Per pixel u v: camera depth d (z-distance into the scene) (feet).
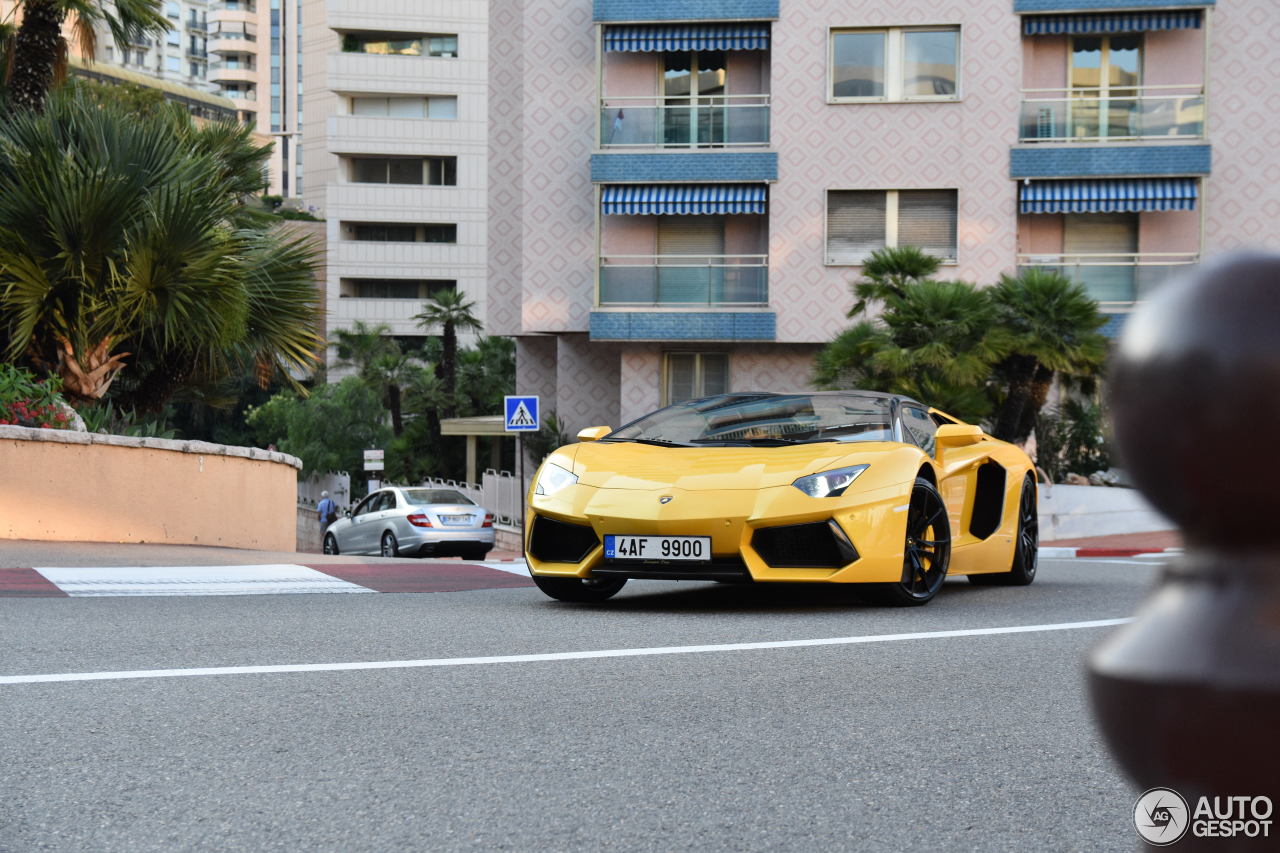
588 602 23.38
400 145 196.44
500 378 165.68
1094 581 30.32
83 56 53.67
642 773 10.03
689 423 24.70
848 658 16.05
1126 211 76.07
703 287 79.41
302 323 48.93
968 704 13.06
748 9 78.28
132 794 9.31
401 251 199.41
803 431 23.68
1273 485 1.93
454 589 26.32
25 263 40.55
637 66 80.89
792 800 9.21
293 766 10.19
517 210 87.56
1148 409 2.03
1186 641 2.05
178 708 12.52
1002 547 26.89
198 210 41.96
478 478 152.15
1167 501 2.04
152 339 44.70
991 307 62.95
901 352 61.00
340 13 194.29
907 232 78.07
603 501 21.38
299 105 474.90
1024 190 76.74
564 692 13.56
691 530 20.61
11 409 36.40
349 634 17.85
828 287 77.97
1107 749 2.22
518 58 87.35
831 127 78.13
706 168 78.59
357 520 69.41
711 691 13.69
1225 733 1.98
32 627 17.97
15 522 34.17
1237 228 76.18
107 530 36.70
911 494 21.90
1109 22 76.07
